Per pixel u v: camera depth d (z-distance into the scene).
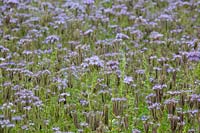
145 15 15.96
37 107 10.11
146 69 12.13
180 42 13.52
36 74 11.28
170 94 10.77
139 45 13.63
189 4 16.36
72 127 10.05
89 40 13.98
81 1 16.56
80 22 14.83
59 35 14.17
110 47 12.99
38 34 13.96
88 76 11.77
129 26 15.09
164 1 17.08
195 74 11.91
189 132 9.49
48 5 16.00
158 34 13.72
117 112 10.13
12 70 11.38
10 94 10.60
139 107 10.88
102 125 9.27
